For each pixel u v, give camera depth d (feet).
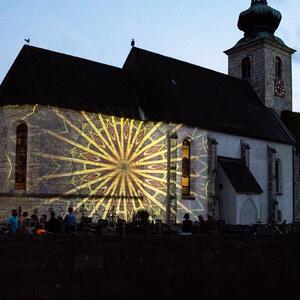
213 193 142.72
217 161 147.54
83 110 119.96
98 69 135.13
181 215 135.13
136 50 147.33
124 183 126.00
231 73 199.41
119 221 98.37
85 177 119.24
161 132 133.28
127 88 139.33
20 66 121.19
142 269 65.92
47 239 57.52
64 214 114.62
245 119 166.61
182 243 70.95
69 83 123.75
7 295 53.78
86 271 60.39
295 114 188.96
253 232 97.19
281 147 175.94
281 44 193.06
